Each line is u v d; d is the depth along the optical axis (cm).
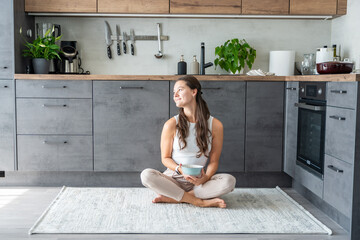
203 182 248
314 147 255
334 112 225
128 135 305
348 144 208
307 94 265
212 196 252
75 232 210
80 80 301
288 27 362
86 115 303
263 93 307
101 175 315
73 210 245
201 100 256
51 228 214
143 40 359
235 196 281
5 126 303
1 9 298
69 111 302
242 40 362
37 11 322
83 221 225
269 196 283
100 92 302
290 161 298
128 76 301
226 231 213
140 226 218
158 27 355
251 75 318
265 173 319
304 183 271
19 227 219
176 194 250
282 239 206
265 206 257
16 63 304
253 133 309
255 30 362
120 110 304
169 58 360
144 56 359
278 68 350
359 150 202
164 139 258
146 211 243
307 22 362
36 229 212
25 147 304
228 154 309
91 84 301
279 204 263
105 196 276
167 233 211
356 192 204
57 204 257
